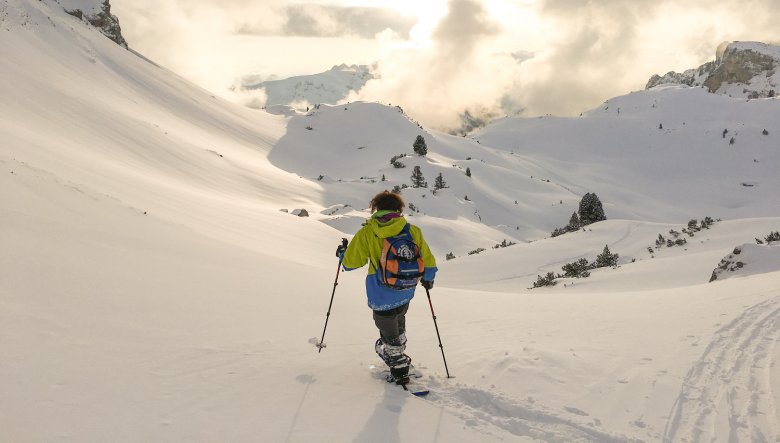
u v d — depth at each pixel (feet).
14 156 55.16
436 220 335.06
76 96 245.45
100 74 410.93
